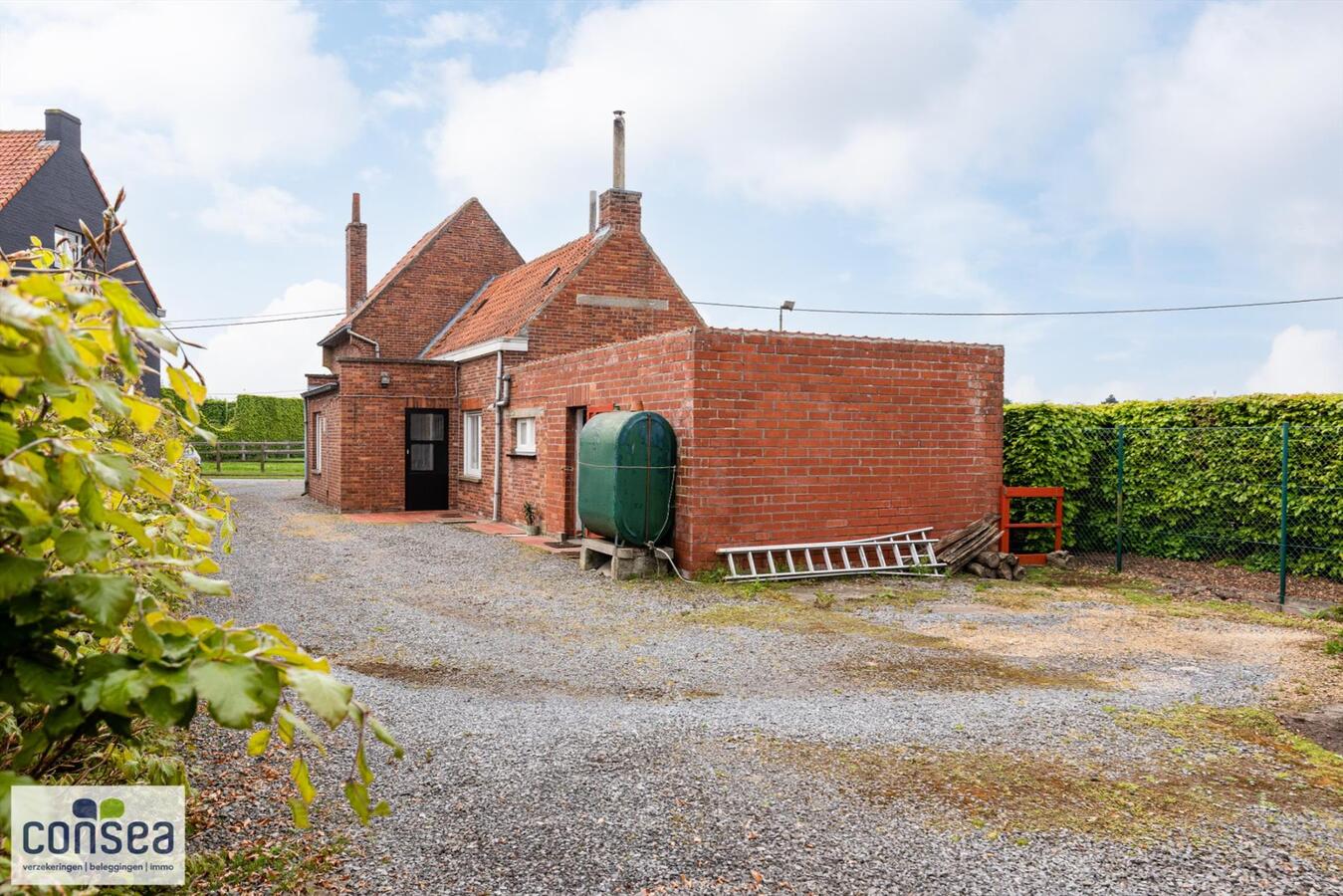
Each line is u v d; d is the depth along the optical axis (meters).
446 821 3.52
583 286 17.19
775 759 4.33
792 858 3.27
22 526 1.31
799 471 10.58
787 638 7.36
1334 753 4.60
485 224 23.73
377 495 18.28
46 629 1.41
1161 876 3.18
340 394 18.00
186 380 1.64
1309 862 3.31
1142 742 4.70
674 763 4.24
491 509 16.78
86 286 1.62
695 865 3.20
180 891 2.89
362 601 8.77
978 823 3.61
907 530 11.24
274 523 16.03
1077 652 6.95
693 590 9.51
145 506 2.49
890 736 4.72
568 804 3.71
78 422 1.55
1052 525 12.06
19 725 2.29
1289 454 10.71
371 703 5.20
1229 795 3.96
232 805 3.58
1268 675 6.24
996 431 11.84
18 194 20.84
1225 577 10.84
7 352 1.19
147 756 2.80
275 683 1.32
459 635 7.35
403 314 22.77
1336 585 10.13
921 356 11.27
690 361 10.01
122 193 1.92
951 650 6.99
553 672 6.23
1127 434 12.52
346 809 3.61
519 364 16.44
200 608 8.16
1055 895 3.03
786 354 10.47
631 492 10.05
